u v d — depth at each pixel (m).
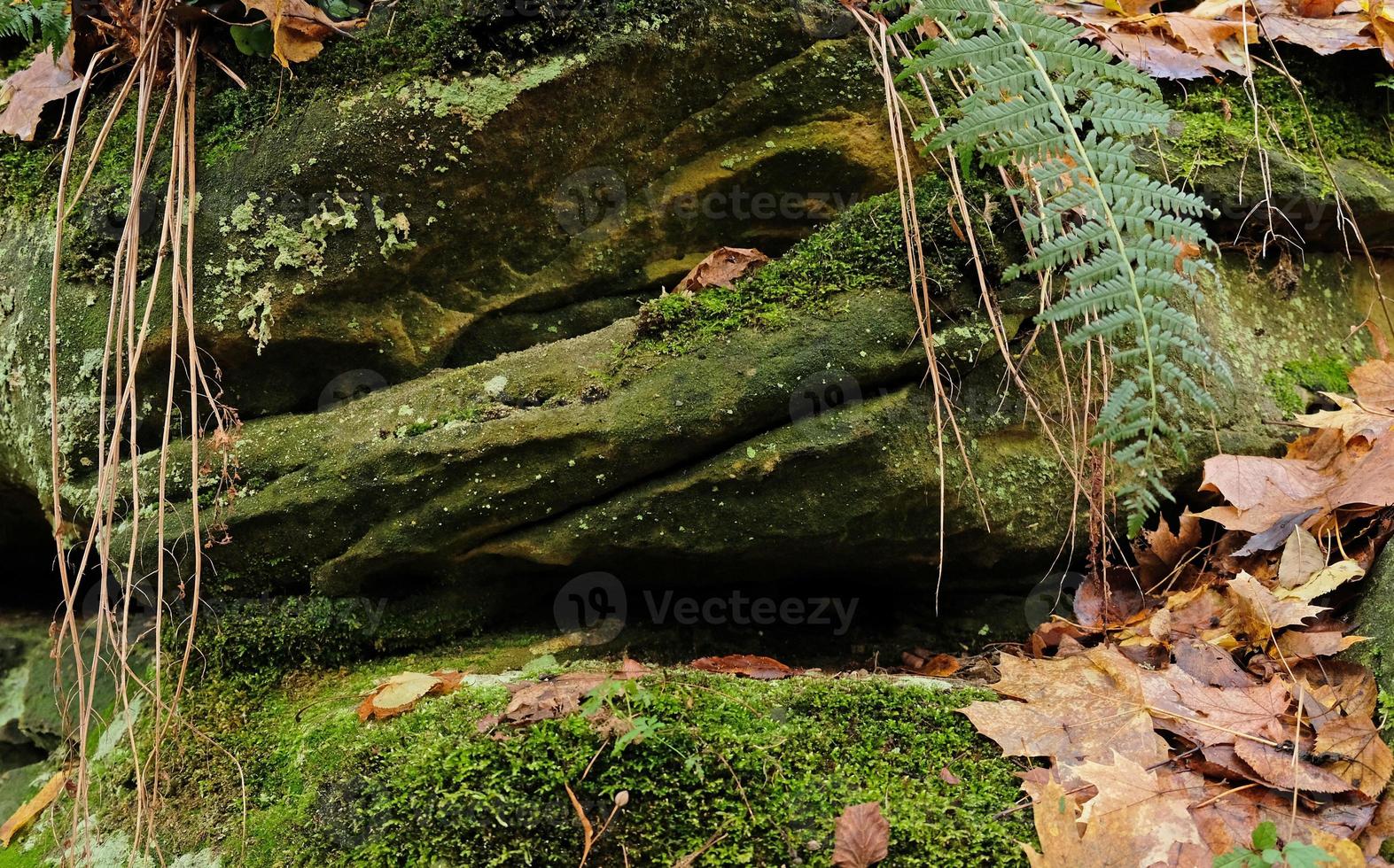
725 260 1.98
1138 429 1.45
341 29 1.86
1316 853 1.24
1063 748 1.49
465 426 1.80
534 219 1.95
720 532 1.81
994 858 1.36
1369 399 1.95
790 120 2.01
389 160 1.82
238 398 1.94
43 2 1.94
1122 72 1.55
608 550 1.85
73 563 2.20
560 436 1.77
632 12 1.86
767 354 1.77
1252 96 2.12
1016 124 1.53
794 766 1.47
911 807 1.42
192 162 1.83
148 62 1.87
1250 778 1.42
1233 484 1.82
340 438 1.87
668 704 1.54
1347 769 1.41
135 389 1.81
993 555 1.90
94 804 1.80
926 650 2.01
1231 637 1.69
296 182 1.83
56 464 1.75
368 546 1.86
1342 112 2.27
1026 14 1.61
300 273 1.85
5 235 2.11
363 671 1.92
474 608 1.97
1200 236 1.45
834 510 1.80
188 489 1.90
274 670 1.93
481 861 1.38
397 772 1.48
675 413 1.75
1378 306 2.24
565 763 1.43
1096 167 1.56
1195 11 2.27
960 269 1.81
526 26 1.83
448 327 1.96
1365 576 1.67
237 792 1.67
